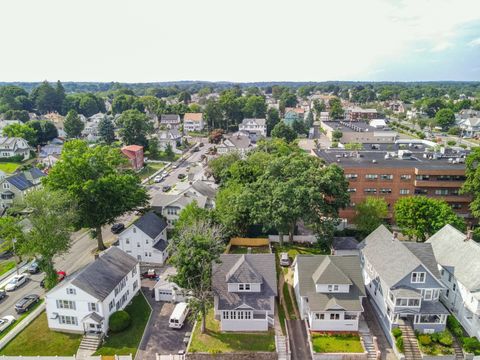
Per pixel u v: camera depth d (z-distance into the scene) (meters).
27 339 42.97
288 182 58.72
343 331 42.62
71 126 158.62
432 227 61.16
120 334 43.72
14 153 125.62
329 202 62.66
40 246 48.94
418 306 41.62
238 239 63.44
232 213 62.22
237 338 41.53
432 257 46.72
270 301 42.81
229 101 192.00
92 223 61.38
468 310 44.19
